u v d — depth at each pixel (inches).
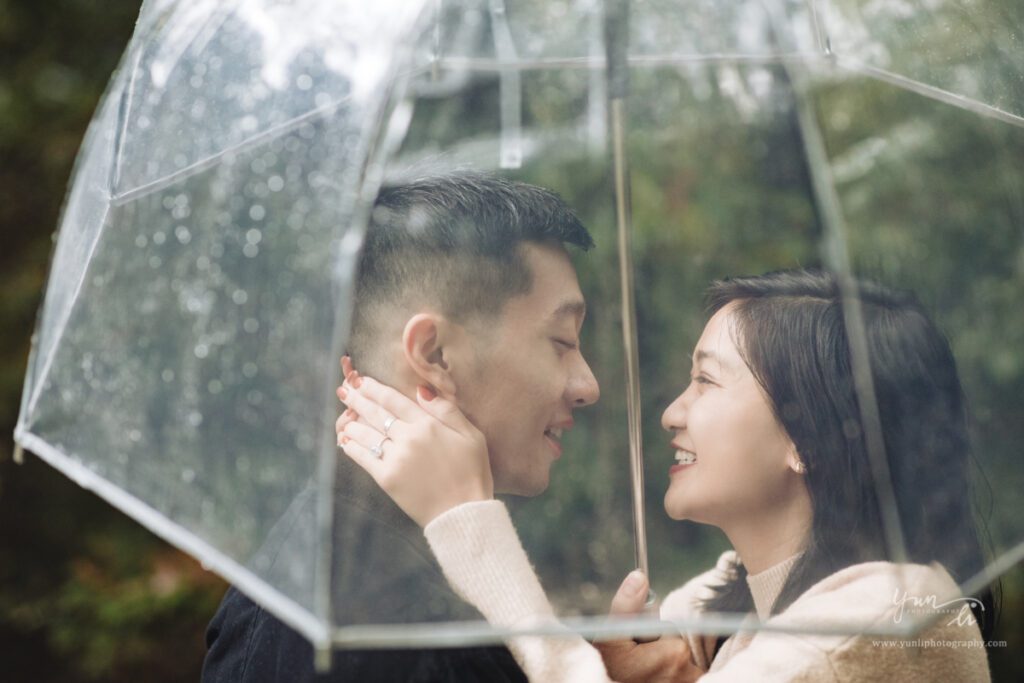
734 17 64.9
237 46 63.1
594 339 71.6
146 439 61.4
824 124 65.6
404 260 67.7
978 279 66.4
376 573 60.1
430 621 58.7
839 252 64.5
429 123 65.2
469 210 68.0
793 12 64.3
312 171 56.0
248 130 60.1
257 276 57.1
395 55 56.1
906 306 65.8
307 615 50.1
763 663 65.5
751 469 67.4
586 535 68.9
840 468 64.7
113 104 70.9
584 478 69.4
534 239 68.7
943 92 66.7
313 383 53.3
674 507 69.6
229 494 55.9
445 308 67.6
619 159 68.2
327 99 57.1
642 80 68.3
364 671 63.2
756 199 68.1
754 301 68.7
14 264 199.5
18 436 70.5
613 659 69.5
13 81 197.9
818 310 66.8
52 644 193.6
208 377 58.2
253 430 55.6
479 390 67.8
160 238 63.3
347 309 52.8
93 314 67.7
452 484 63.9
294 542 52.2
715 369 69.0
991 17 70.9
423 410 66.6
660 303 71.1
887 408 64.6
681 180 70.1
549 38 65.0
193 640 190.7
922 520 62.7
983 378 65.7
